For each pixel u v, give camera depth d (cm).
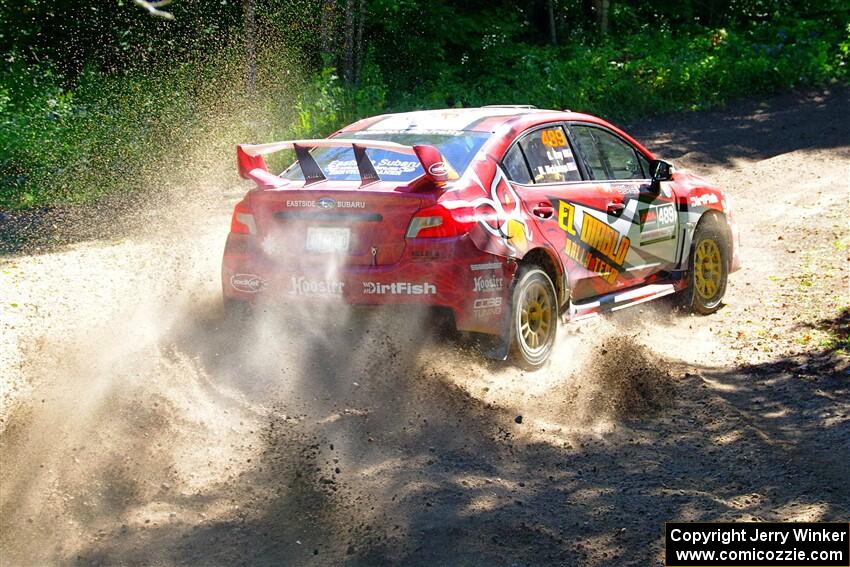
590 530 376
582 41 2350
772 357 623
